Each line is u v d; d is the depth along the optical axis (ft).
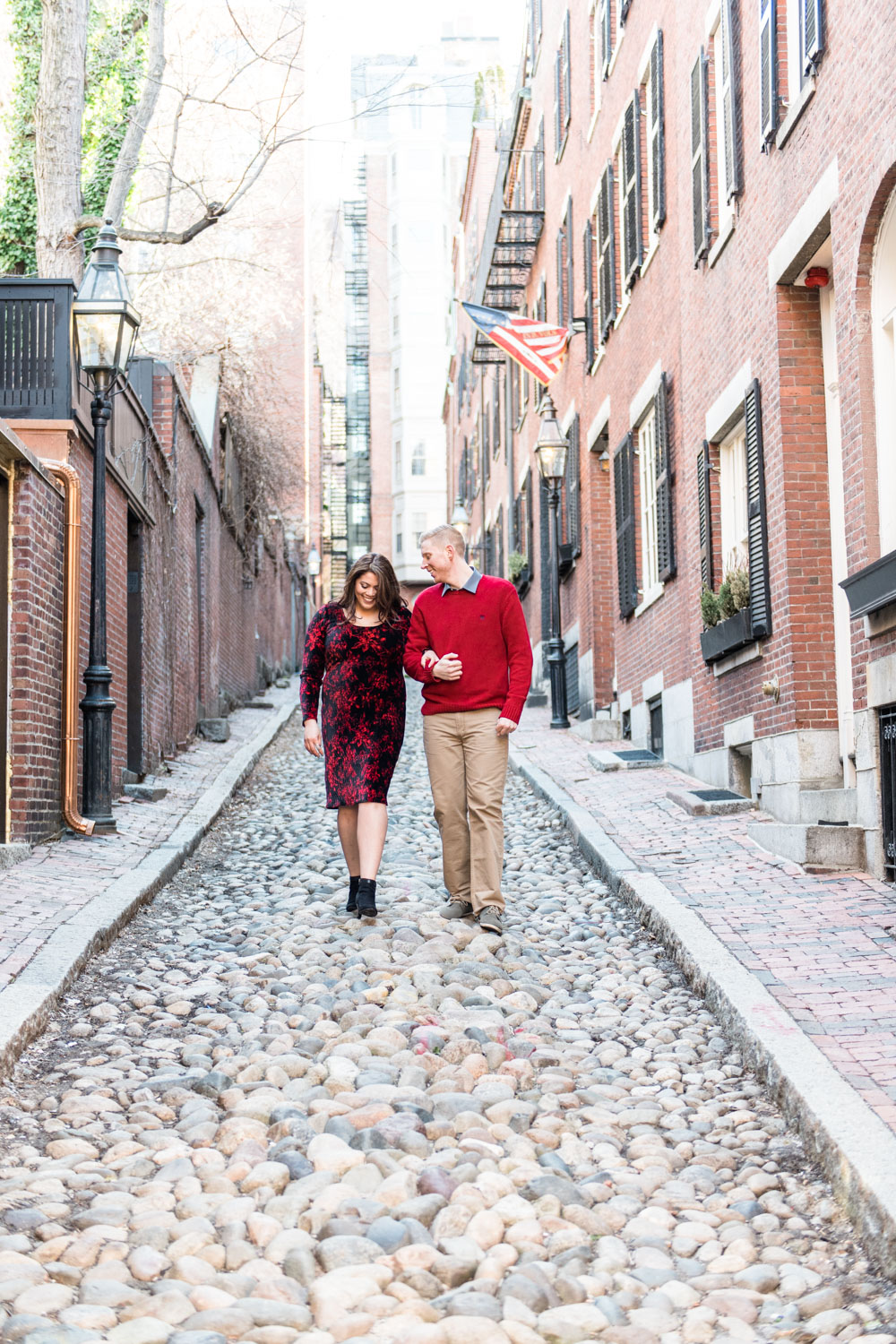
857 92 24.04
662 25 42.86
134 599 42.88
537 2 78.48
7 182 56.18
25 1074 15.43
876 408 24.20
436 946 20.75
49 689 30.91
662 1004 18.75
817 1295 10.56
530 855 30.83
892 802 23.41
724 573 36.35
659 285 43.73
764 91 29.81
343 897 25.02
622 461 50.78
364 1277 10.58
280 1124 13.74
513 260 80.89
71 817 31.53
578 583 63.67
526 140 85.61
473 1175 12.63
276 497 84.53
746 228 32.01
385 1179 12.46
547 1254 11.37
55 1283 10.40
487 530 116.26
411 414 252.21
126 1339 9.55
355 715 22.76
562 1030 17.69
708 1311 10.42
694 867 26.05
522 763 45.21
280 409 79.30
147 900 25.00
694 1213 12.24
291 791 45.14
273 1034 16.89
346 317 255.70
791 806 28.76
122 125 58.44
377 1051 16.20
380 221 253.24
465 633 22.53
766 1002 16.97
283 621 115.03
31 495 29.50
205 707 61.26
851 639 25.36
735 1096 15.11
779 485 29.50
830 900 22.72
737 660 33.30
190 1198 12.04
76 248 43.21
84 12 43.16
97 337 31.73
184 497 53.72
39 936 20.38
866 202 23.67
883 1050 15.02
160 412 49.75
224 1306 10.12
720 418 35.01
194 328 69.15
